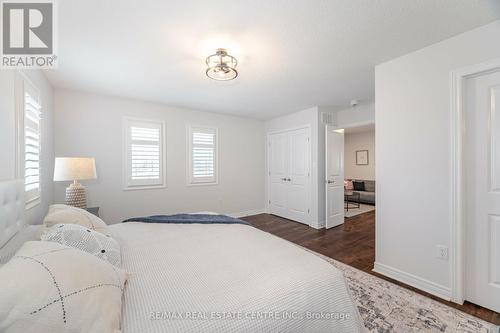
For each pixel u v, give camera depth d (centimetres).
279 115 479
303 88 312
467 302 185
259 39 190
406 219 217
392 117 227
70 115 313
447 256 190
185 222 215
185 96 345
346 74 264
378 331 153
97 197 332
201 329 79
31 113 213
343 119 437
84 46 197
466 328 154
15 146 176
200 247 152
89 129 326
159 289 101
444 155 192
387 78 231
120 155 350
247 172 505
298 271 117
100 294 79
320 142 414
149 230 192
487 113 176
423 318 165
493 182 175
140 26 170
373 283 216
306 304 101
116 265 119
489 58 168
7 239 139
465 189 185
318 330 101
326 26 173
